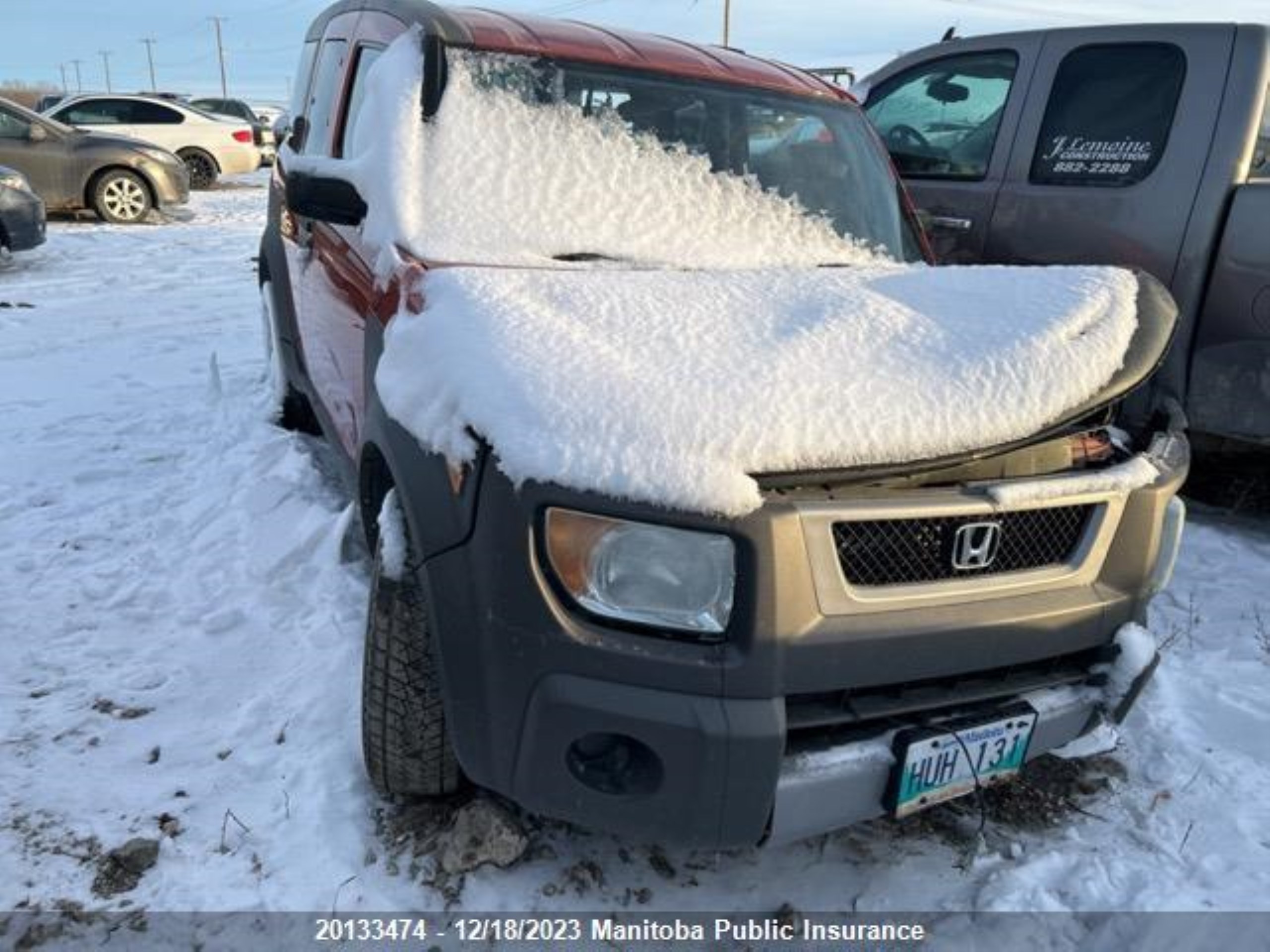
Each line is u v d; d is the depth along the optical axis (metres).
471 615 1.96
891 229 3.40
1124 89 4.33
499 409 1.91
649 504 1.80
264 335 5.73
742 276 2.60
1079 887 2.37
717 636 1.85
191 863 2.30
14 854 2.30
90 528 4.00
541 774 1.95
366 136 2.96
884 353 2.17
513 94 3.01
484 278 2.33
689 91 3.26
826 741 2.03
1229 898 2.32
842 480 1.90
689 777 1.86
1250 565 4.10
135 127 18.03
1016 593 2.09
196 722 2.81
